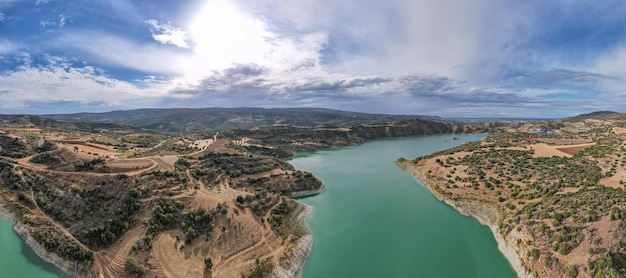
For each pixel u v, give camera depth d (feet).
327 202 426.10
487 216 354.95
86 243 270.46
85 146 539.70
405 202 425.28
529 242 261.24
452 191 431.43
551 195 333.83
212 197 339.36
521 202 346.13
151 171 372.79
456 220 362.53
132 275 242.99
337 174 593.83
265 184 446.19
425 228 342.85
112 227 279.69
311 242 312.29
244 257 270.26
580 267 218.59
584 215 260.62
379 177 564.30
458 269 265.13
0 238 290.35
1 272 250.98
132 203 303.68
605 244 224.12
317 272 268.21
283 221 331.16
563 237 245.45
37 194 340.39
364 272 265.95
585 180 366.43
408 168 613.93
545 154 529.45
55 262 259.60
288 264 269.64
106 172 369.71
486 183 423.64
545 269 234.58
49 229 289.33
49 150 449.89
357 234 331.36
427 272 262.47
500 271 260.62
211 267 255.70
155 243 269.44
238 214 318.65
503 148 609.42
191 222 297.12
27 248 278.05
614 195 279.49
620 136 559.38
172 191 334.03
